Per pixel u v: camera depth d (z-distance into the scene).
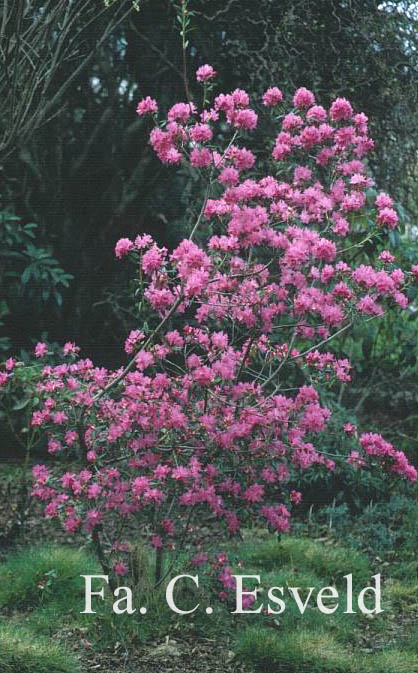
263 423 3.68
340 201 3.92
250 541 5.10
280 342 5.51
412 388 6.93
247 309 3.65
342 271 3.67
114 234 6.83
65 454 4.14
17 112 4.38
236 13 6.27
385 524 5.40
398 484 5.72
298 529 5.36
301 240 3.52
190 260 3.35
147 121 6.52
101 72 6.56
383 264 3.77
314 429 3.80
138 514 3.76
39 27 4.56
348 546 5.12
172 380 3.78
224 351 3.89
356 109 6.35
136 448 3.71
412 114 6.32
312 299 3.61
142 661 3.54
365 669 3.51
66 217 6.80
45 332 6.26
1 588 4.13
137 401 3.70
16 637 3.52
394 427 6.89
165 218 6.81
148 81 6.55
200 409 3.84
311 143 3.79
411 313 6.43
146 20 6.34
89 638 3.72
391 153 6.41
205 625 3.83
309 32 6.19
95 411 3.79
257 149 6.41
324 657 3.55
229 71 6.52
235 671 3.50
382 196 3.79
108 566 3.89
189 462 3.73
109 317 7.05
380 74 6.25
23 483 4.99
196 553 3.96
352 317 3.69
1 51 4.29
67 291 6.96
